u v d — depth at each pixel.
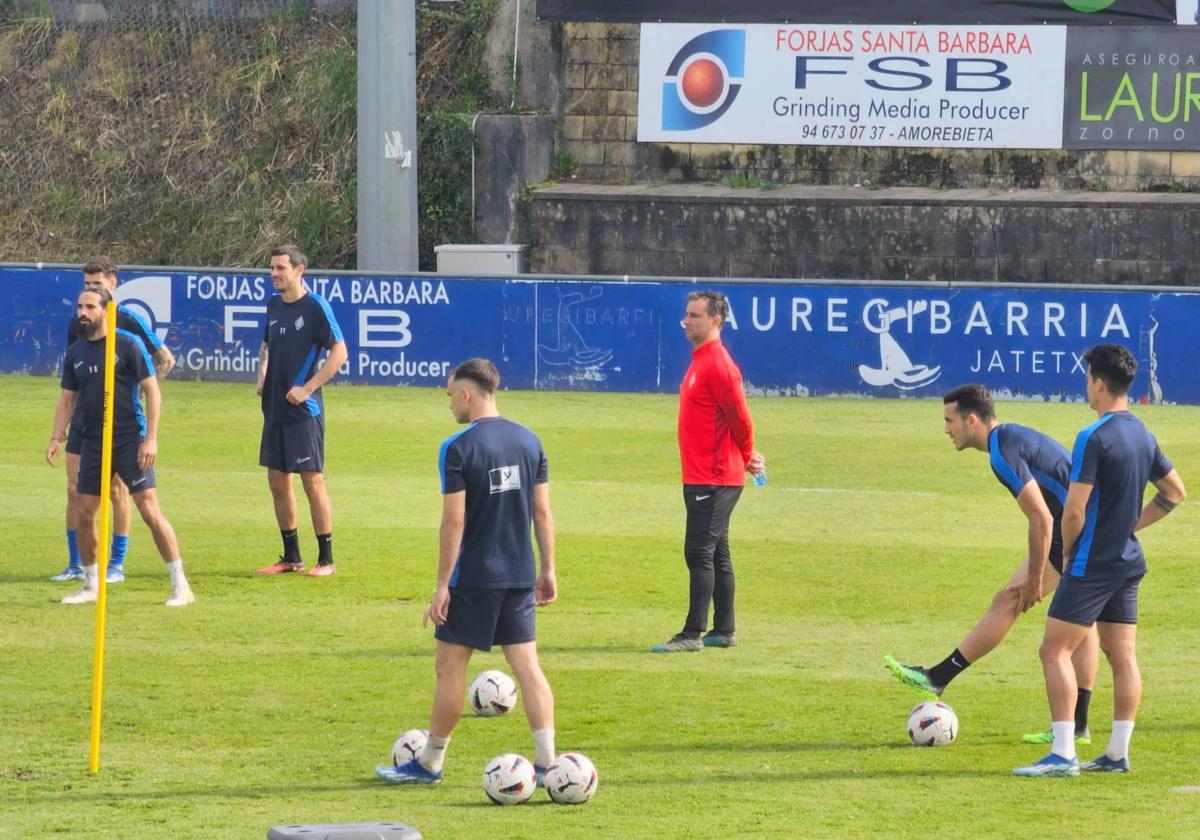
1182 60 87.62
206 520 49.22
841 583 41.31
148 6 107.56
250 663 33.06
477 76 99.00
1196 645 34.97
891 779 25.38
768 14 92.19
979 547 45.75
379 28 85.56
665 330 75.62
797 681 32.09
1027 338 72.44
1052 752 25.66
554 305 76.31
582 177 97.12
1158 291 70.94
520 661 24.56
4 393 74.75
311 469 41.41
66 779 25.14
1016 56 89.50
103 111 104.44
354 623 36.81
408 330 77.62
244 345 79.12
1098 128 89.19
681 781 25.23
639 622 37.31
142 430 37.91
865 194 90.56
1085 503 24.75
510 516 24.28
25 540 45.91
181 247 98.31
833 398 74.44
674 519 49.66
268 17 106.69
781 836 22.27
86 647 34.22
